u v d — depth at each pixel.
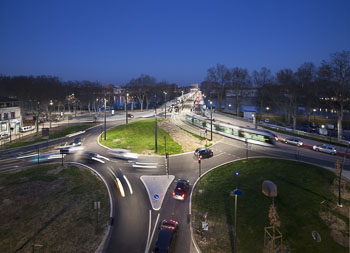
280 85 78.56
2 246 17.12
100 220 20.55
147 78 142.38
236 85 101.50
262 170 31.12
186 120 72.50
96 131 60.38
